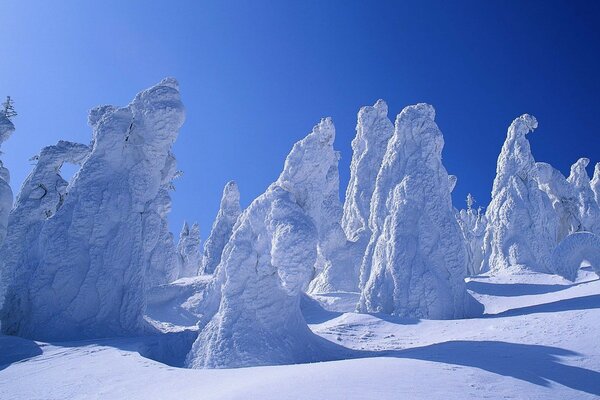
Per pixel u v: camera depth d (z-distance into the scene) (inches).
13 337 722.2
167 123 908.0
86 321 786.8
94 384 451.8
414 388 318.3
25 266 845.8
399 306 807.7
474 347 478.6
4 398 438.6
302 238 538.6
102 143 883.4
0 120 983.6
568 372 369.7
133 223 865.5
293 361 538.3
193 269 1948.8
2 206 875.4
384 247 896.9
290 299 594.6
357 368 379.9
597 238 710.5
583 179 1674.5
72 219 827.4
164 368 488.7
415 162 916.6
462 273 829.2
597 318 529.0
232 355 527.8
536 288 1021.8
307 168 622.8
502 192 1334.9
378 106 1649.9
